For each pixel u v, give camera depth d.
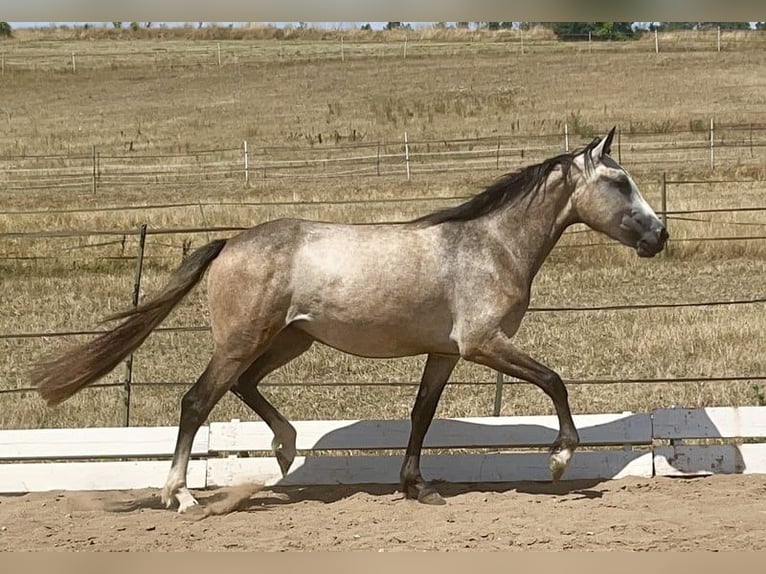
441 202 22.55
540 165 7.47
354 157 34.66
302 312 7.23
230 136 40.59
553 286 15.21
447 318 7.23
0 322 13.55
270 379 11.06
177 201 25.52
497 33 67.25
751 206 20.00
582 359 11.58
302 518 7.06
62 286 15.38
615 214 7.38
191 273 7.29
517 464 8.07
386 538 6.48
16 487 7.92
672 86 46.94
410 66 55.53
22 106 47.72
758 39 59.81
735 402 9.81
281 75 54.50
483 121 41.25
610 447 8.66
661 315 13.36
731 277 15.55
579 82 49.06
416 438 7.54
